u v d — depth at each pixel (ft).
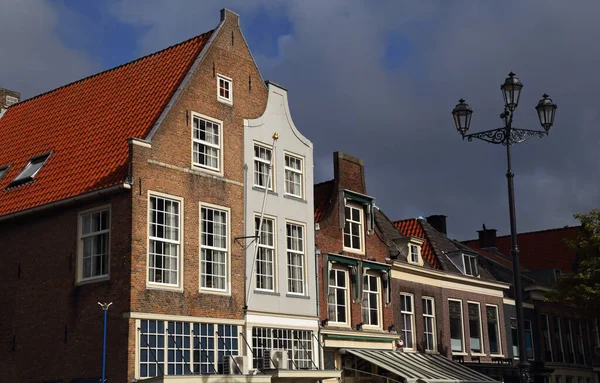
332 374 89.86
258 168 92.68
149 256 77.61
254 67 94.68
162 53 93.66
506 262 171.83
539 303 155.33
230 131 89.30
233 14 93.20
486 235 184.03
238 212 88.28
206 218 84.64
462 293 129.90
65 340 78.43
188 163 83.25
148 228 77.56
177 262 80.28
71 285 79.36
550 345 156.04
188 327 79.92
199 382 73.10
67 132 92.58
